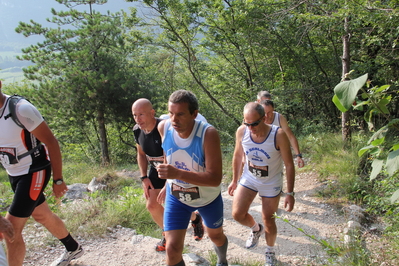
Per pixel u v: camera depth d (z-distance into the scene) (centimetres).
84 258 351
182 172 239
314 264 329
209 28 1392
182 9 1316
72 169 891
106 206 495
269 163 330
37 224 427
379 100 217
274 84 1398
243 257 373
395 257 315
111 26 1449
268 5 1180
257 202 565
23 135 276
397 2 645
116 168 930
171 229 270
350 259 294
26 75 1430
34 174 285
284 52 1305
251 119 316
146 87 1555
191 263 343
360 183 520
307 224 449
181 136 259
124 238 402
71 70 1413
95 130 1839
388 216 422
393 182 439
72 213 459
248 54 1416
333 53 1277
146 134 337
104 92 1423
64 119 1588
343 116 778
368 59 1040
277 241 406
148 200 358
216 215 287
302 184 611
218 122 1536
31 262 338
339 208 488
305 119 1210
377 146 225
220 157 254
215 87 1555
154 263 343
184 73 1788
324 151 745
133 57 1589
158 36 1491
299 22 1016
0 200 498
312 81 1307
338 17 740
